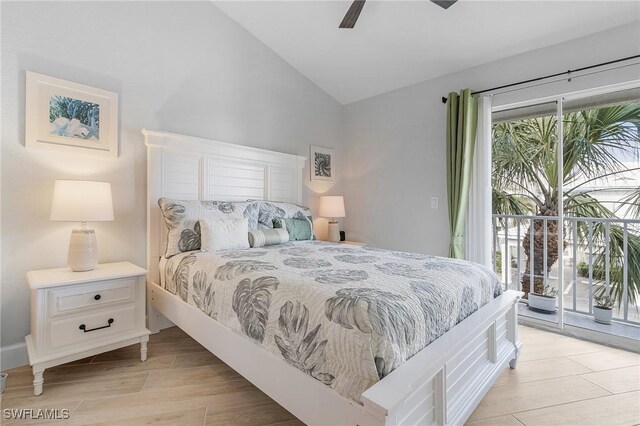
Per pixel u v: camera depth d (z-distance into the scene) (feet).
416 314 3.92
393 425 3.06
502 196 11.39
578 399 5.38
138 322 6.68
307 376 3.87
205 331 5.90
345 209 13.82
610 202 9.21
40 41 6.58
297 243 9.07
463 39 8.77
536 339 7.98
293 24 9.78
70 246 6.39
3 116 6.17
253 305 4.77
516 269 11.23
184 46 8.90
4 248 6.23
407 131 11.49
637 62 7.04
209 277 5.97
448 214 10.29
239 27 10.19
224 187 9.66
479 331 4.86
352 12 7.00
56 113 6.79
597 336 7.81
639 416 4.95
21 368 6.23
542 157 10.61
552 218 10.00
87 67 7.22
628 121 8.84
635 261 8.58
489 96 9.36
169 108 8.62
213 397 5.37
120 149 7.75
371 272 5.22
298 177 11.85
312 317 3.93
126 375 6.05
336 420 3.48
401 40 9.38
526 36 8.23
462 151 9.49
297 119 12.06
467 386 4.69
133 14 7.93
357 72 11.48
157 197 8.20
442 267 5.71
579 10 7.14
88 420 4.74
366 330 3.41
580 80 7.83
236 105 10.16
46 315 5.57
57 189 6.15
